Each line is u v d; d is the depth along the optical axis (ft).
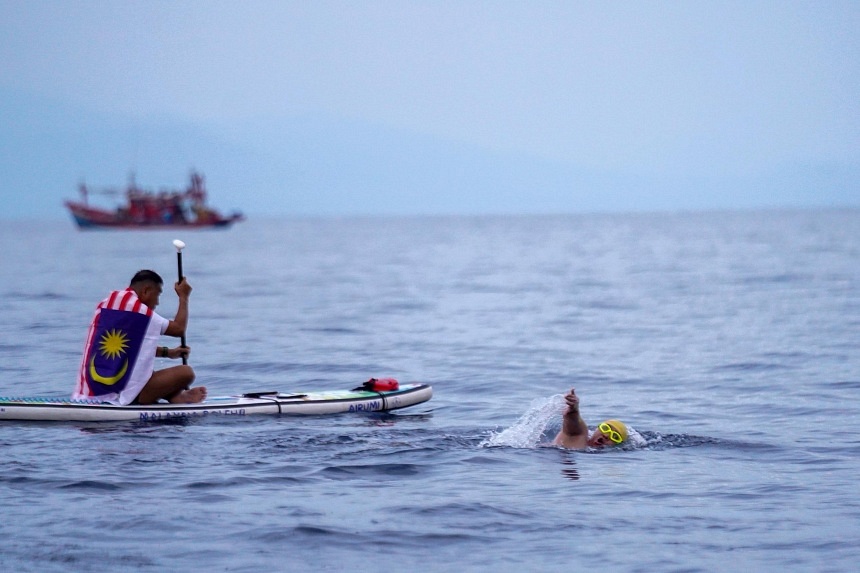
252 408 119.85
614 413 127.44
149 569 65.05
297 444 102.68
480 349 191.31
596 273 425.69
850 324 226.38
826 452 101.81
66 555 67.36
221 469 91.20
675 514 78.18
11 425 110.73
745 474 91.61
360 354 182.70
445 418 122.72
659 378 157.38
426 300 299.58
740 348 191.52
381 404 126.72
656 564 66.69
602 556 68.23
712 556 68.39
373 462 94.79
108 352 116.98
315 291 332.39
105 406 114.01
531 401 136.77
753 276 383.86
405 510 78.28
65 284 342.23
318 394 127.34
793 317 244.01
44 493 82.17
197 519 75.41
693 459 97.96
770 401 135.85
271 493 83.25
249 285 360.48
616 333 217.56
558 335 214.07
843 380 152.66
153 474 88.94
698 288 336.70
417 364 171.12
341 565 66.23
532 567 66.13
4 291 307.58
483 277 407.23
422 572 65.16
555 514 77.71
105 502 79.71
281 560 67.00
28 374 152.76
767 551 69.41
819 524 75.72
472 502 80.69
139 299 118.52
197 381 153.17
